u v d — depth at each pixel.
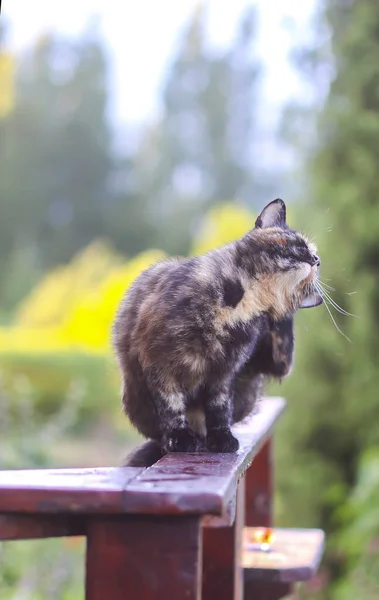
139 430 2.05
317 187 5.23
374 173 5.09
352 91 5.14
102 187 23.28
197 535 1.18
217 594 2.10
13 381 10.48
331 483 5.34
